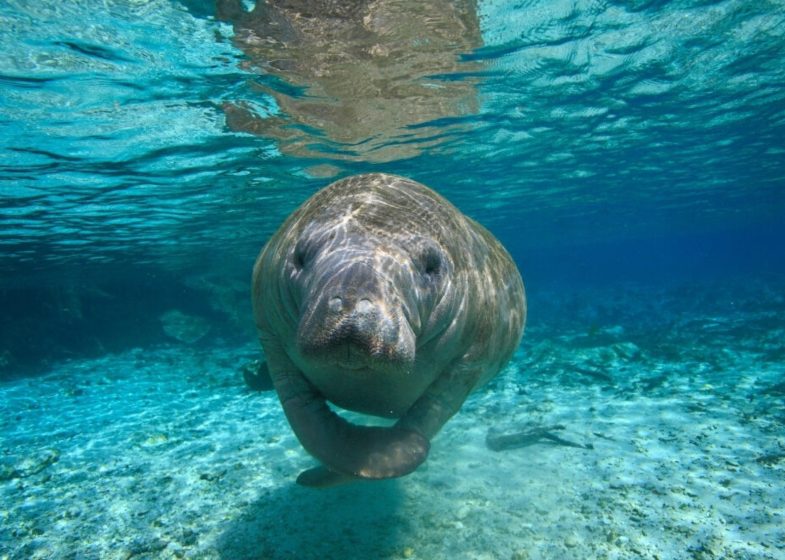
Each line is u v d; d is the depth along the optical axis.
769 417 6.76
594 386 9.32
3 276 21.16
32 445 8.05
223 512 5.02
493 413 7.93
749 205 37.31
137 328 21.06
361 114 10.29
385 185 3.15
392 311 2.27
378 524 4.46
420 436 3.01
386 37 7.26
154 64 7.28
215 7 6.01
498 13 7.03
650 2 7.30
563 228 41.00
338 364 2.23
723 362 10.55
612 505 4.61
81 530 4.89
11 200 11.84
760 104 12.92
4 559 4.46
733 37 8.79
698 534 4.08
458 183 18.50
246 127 10.10
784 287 26.19
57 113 8.24
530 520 4.41
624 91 10.97
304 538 4.33
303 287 2.57
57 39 6.34
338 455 2.77
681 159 18.58
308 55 7.53
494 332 3.55
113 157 10.38
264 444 7.03
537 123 12.45
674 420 6.95
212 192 14.09
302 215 3.21
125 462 6.82
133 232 17.06
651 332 15.54
